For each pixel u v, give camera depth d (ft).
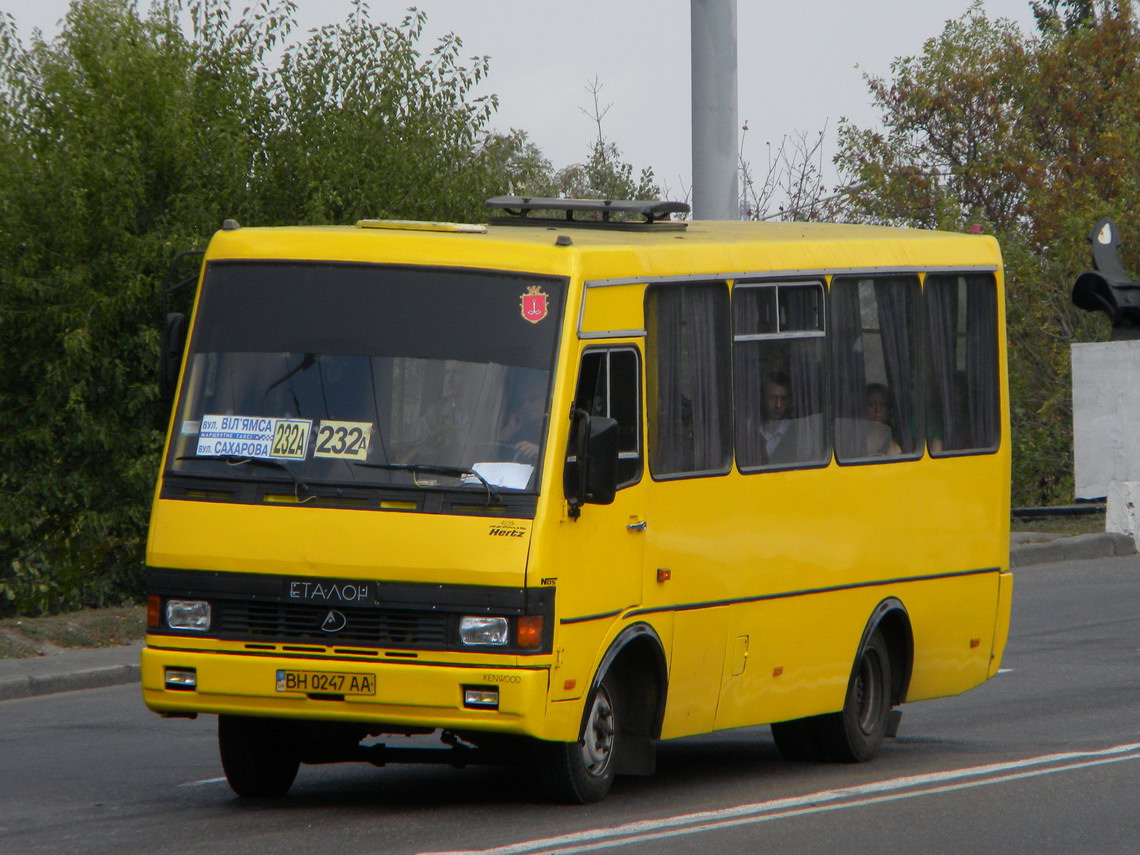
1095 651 111.34
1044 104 293.43
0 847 56.59
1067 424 231.30
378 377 60.75
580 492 59.00
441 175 150.61
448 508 58.54
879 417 78.02
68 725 90.43
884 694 79.10
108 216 135.44
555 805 63.62
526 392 59.88
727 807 63.05
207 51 148.66
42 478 136.77
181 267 136.15
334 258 62.75
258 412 61.11
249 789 66.33
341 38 152.56
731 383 69.41
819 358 74.69
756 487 70.18
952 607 82.38
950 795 64.95
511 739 63.41
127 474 133.69
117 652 113.70
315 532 58.95
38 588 136.56
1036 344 234.17
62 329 135.85
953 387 82.79
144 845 56.34
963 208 272.51
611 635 61.82
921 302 81.10
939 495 81.25
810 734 76.95
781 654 71.87
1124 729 82.38
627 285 63.87
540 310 60.90
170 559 60.18
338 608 58.54
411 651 58.03
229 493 60.29
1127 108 276.41
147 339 134.41
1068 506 196.34
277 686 58.75
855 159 299.17
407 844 55.52
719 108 135.54
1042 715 88.48
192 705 59.72
